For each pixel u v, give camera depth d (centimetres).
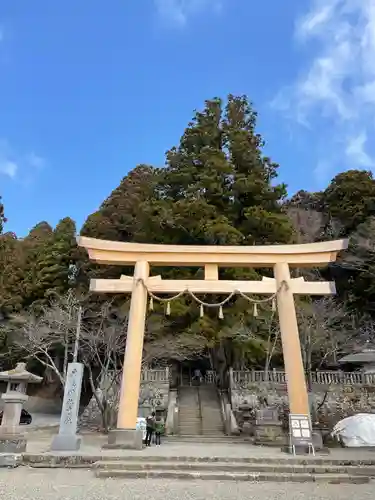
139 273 1468
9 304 3184
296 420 1174
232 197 2930
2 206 2397
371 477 905
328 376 2388
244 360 2688
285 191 2947
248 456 1018
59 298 2795
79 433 1833
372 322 3102
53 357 3139
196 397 2486
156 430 1509
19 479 849
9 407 1158
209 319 2359
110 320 2519
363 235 3356
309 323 2381
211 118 3384
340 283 3531
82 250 3209
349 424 1550
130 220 3366
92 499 676
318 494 734
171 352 2395
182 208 2659
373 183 3897
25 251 3991
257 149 3269
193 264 1516
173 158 3269
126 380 1307
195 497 699
